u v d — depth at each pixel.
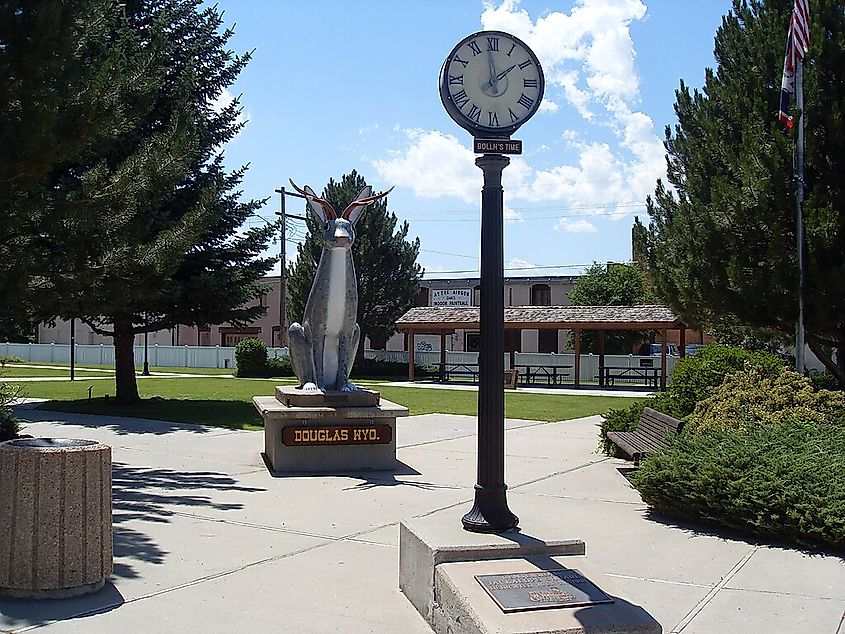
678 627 5.28
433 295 53.62
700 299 16.39
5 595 5.53
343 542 7.30
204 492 9.62
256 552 6.92
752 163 14.78
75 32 9.18
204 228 13.24
